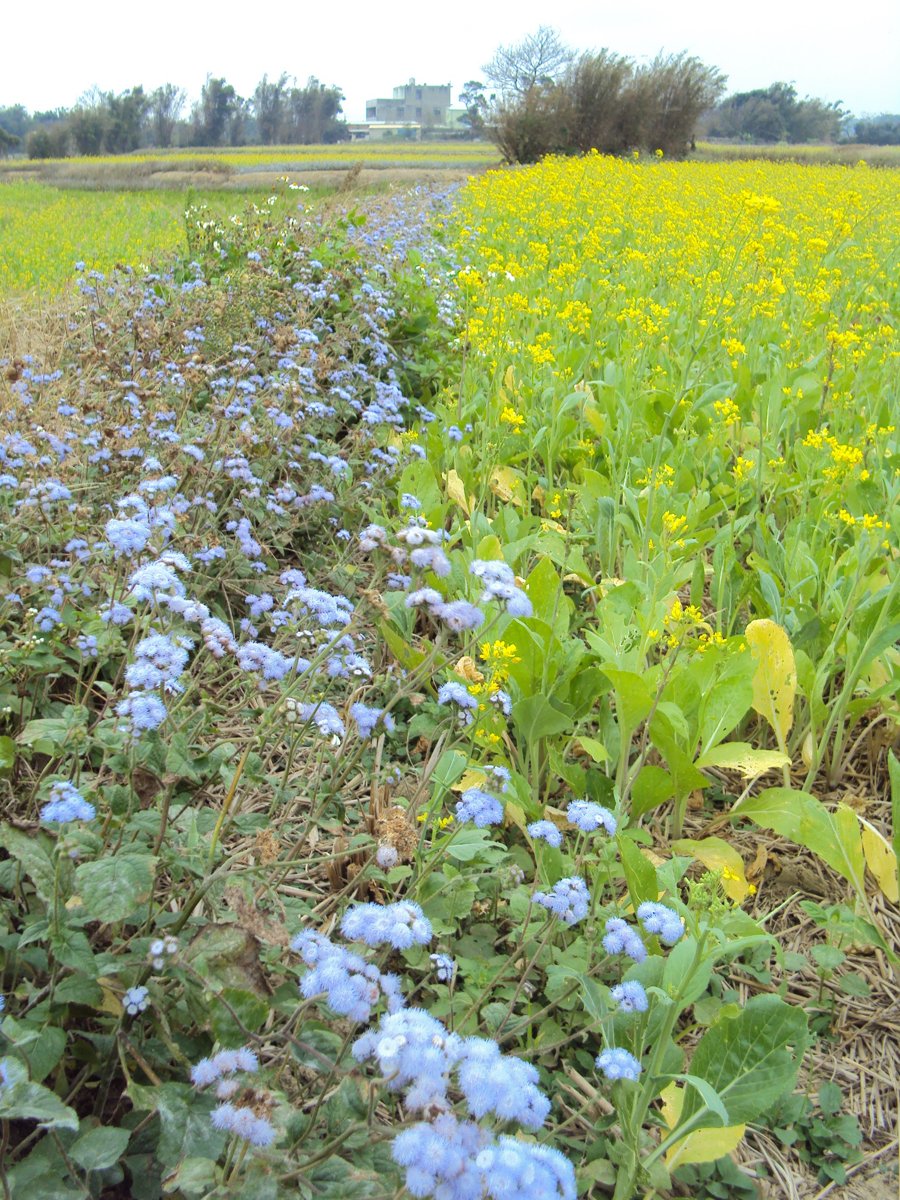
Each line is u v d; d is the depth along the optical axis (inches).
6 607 114.7
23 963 72.6
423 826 98.0
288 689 90.0
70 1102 69.4
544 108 1286.9
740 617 159.6
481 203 565.6
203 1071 56.2
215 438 154.6
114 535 88.8
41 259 395.5
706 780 113.8
